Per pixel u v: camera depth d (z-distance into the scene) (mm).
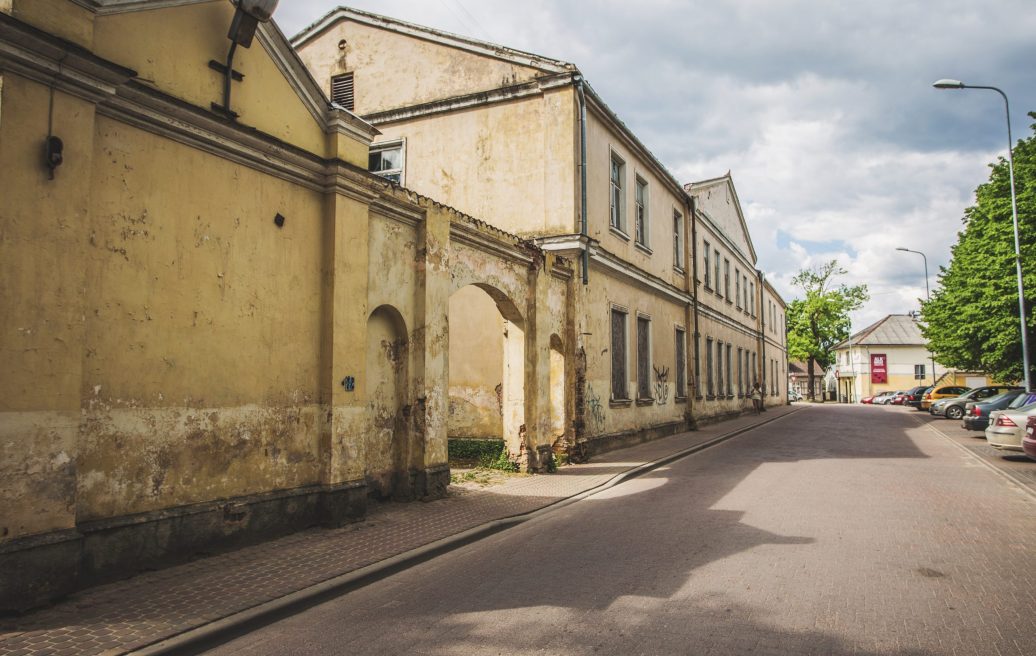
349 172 7926
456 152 15922
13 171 4762
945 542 7078
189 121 6172
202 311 6332
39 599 4793
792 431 23500
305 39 18062
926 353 68938
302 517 7422
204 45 6496
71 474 5027
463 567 6445
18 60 4781
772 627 4641
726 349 30438
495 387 15180
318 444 7672
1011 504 9250
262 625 4906
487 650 4320
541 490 10641
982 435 20938
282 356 7238
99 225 5473
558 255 13984
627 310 17781
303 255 7566
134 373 5703
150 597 5160
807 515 8508
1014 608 5012
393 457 9469
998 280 22531
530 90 15078
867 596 5309
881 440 19578
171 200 6078
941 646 4297
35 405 4812
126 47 5777
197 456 6250
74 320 5078
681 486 11148
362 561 6324
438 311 9805
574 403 14070
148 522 5762
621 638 4473
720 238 29281
